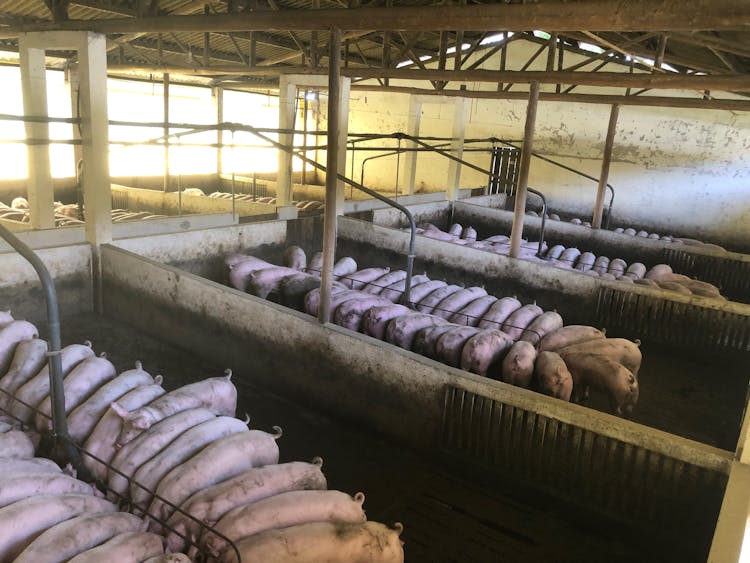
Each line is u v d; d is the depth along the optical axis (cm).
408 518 338
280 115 892
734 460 287
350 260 697
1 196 1022
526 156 683
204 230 659
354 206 915
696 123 1220
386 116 1547
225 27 459
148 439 302
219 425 315
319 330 438
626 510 328
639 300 631
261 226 721
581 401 477
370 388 418
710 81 601
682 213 1269
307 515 262
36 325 557
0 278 528
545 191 1398
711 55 817
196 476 279
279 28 435
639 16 295
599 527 338
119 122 566
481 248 753
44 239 570
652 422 488
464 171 1470
